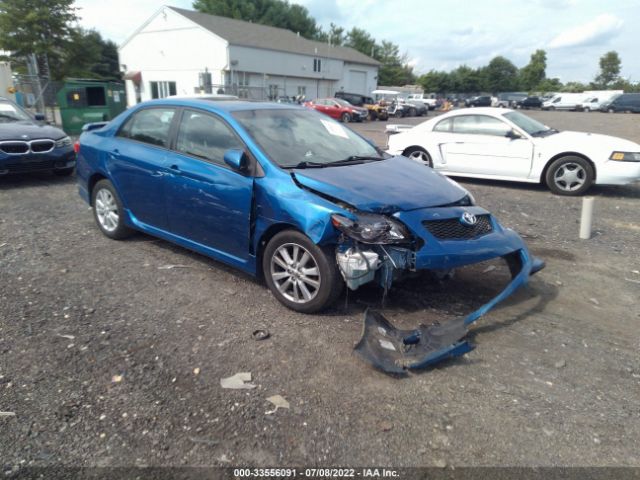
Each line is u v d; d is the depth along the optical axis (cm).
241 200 396
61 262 489
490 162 903
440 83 10169
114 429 257
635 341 362
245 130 418
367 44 8325
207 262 496
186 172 437
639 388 304
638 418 276
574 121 3225
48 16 3020
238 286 438
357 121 3122
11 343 336
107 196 550
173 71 3984
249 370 311
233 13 6225
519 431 262
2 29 2975
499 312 402
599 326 384
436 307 406
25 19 2958
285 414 271
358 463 239
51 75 3262
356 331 362
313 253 363
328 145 459
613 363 332
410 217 359
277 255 390
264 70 3956
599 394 297
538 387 302
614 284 468
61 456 239
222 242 427
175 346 337
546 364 328
